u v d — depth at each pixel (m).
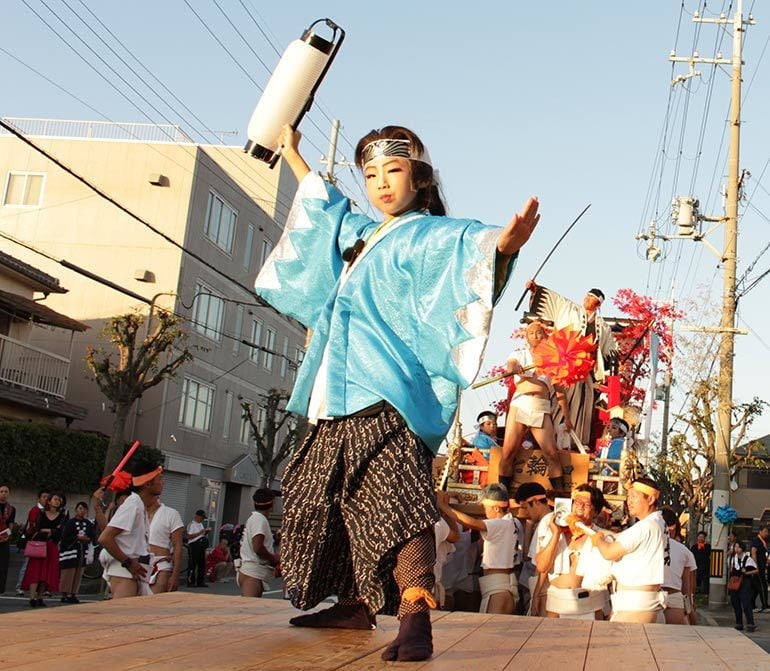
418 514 3.37
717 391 30.42
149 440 31.72
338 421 3.62
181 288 32.09
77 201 32.62
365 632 3.86
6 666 2.79
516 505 8.40
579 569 7.35
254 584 9.89
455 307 3.54
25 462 25.53
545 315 9.98
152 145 32.72
